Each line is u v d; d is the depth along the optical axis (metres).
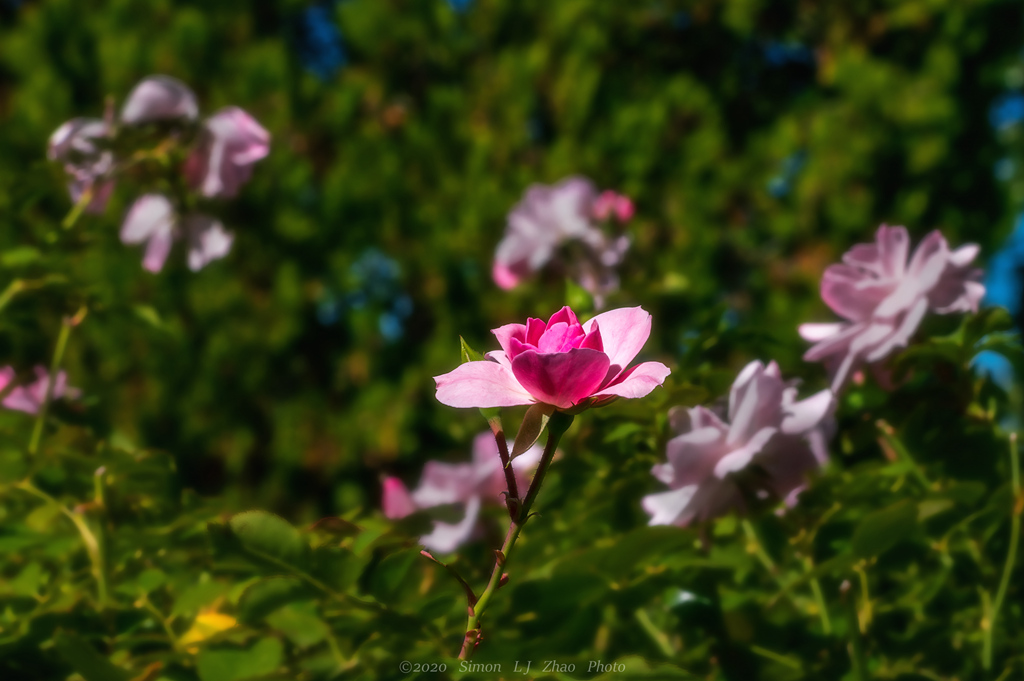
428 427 3.43
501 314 3.37
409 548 0.85
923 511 0.88
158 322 1.10
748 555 0.95
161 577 0.90
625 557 0.85
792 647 0.92
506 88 3.58
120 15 3.47
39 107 3.35
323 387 3.52
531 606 0.86
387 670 0.81
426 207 3.46
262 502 3.46
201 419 3.37
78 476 0.98
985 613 0.92
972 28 3.57
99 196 1.14
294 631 0.86
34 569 0.91
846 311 0.94
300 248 3.46
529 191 1.51
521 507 0.79
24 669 0.84
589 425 0.96
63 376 1.10
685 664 0.90
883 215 3.55
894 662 0.91
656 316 1.37
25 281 1.04
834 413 0.96
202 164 1.10
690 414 0.91
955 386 0.94
